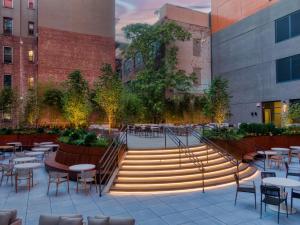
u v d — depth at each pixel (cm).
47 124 2331
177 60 2838
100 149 1096
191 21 3072
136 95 2509
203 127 1705
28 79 2728
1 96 2131
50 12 2786
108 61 3048
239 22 2755
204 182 980
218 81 1917
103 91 1698
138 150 1168
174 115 2678
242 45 2722
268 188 680
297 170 1234
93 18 3008
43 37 2727
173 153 1170
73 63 2856
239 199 834
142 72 2781
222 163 1147
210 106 1898
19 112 2373
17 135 1916
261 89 2489
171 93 2781
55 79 2750
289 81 2208
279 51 2303
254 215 709
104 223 498
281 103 2280
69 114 1855
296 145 1725
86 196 880
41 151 1496
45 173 1223
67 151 1188
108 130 1588
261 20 2494
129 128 1967
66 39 2845
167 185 949
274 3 2359
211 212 731
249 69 2633
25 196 885
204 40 3136
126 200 837
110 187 927
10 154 1738
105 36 3059
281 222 664
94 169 1031
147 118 2583
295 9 2166
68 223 495
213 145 1318
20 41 2706
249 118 2627
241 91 2734
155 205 789
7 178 1062
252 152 1562
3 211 525
